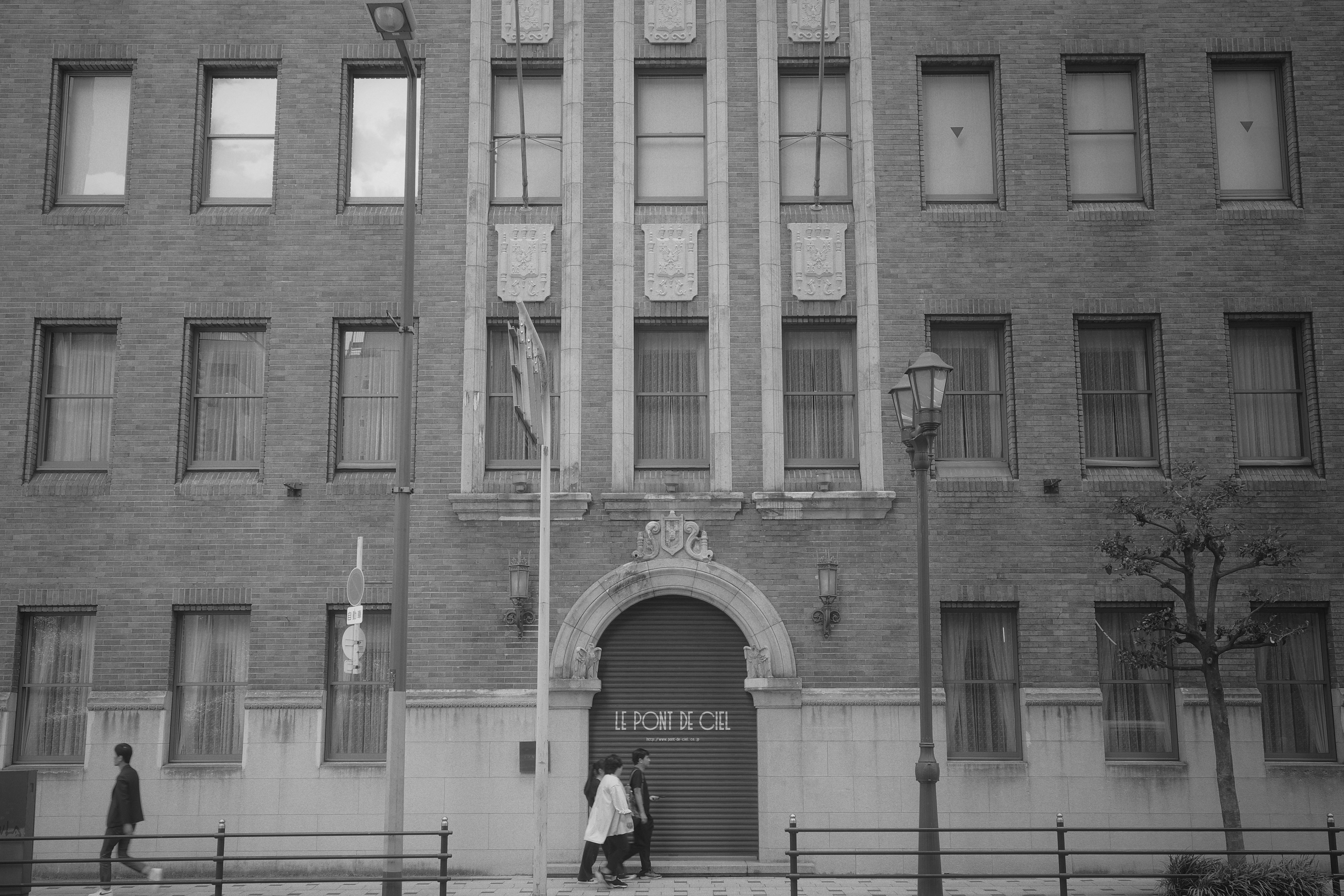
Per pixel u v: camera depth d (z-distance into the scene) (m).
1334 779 18.58
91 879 18.52
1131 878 17.23
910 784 18.56
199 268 19.89
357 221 19.92
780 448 19.31
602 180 19.97
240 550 19.27
